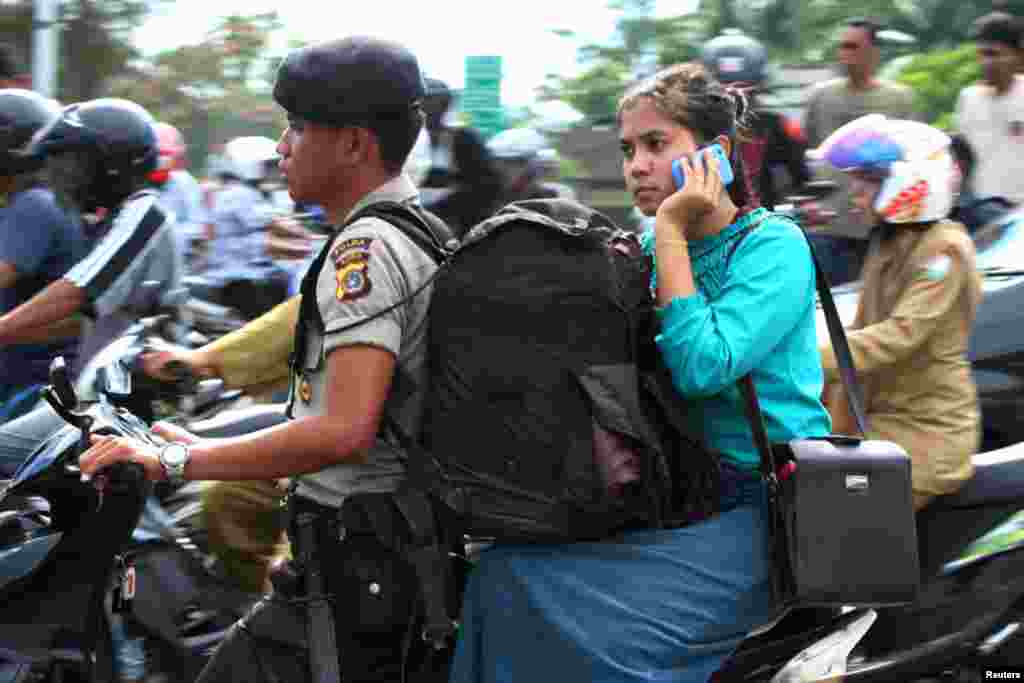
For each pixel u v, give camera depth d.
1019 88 9.27
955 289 4.96
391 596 3.40
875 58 9.55
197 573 4.38
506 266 3.25
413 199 3.52
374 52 3.40
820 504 3.31
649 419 3.34
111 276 4.95
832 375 4.96
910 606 4.32
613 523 3.30
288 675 3.46
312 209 8.30
